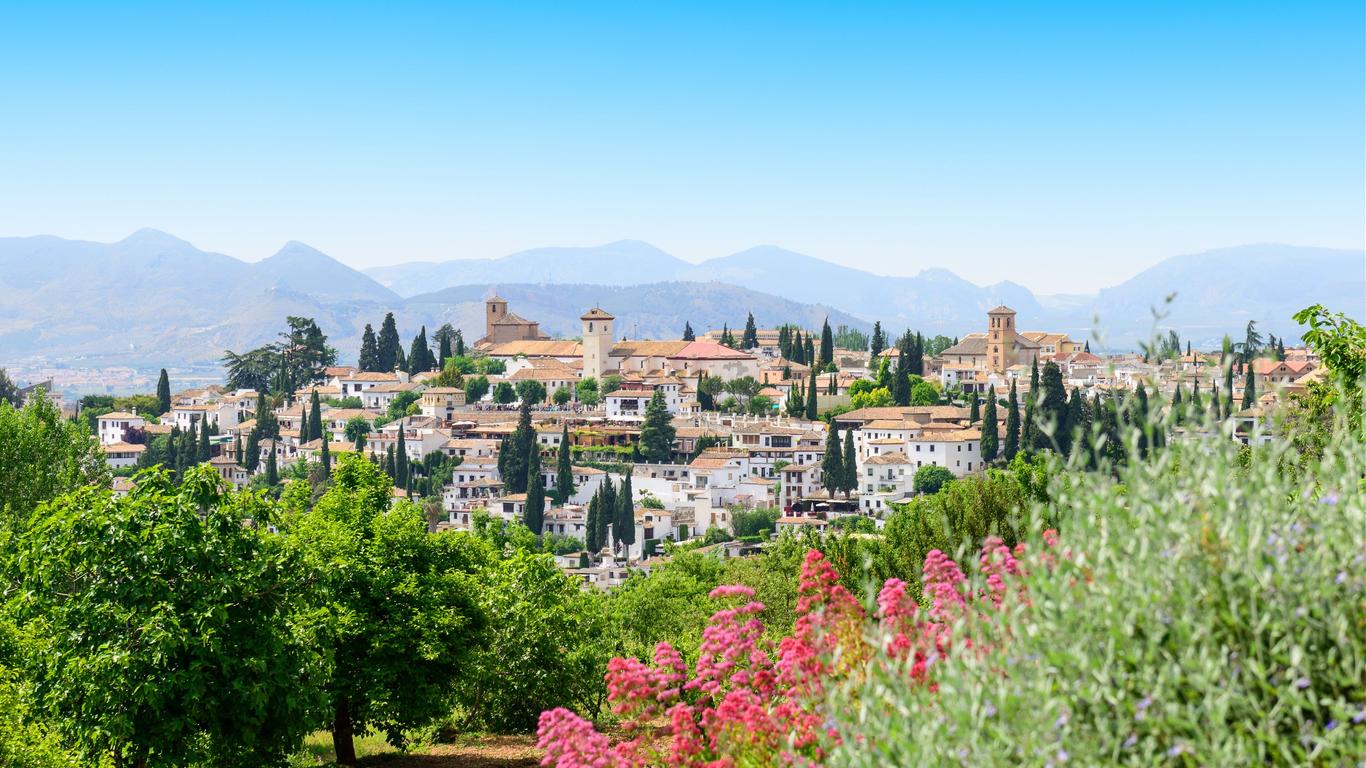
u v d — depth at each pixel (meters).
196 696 26.88
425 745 45.06
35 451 61.62
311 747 44.88
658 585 66.44
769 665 14.94
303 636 30.86
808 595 14.29
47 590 28.31
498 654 45.56
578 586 53.62
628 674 14.90
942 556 13.02
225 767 31.41
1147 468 8.86
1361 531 8.26
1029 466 31.42
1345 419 9.39
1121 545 8.62
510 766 39.47
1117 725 7.95
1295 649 7.62
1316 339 25.84
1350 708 7.52
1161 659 8.23
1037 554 8.95
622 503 187.25
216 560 28.50
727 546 185.62
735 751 12.57
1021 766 8.05
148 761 27.33
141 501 28.67
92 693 26.48
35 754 24.25
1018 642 8.70
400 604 39.31
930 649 9.83
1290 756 7.45
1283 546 8.27
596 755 12.91
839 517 190.75
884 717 9.07
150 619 27.12
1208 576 8.26
